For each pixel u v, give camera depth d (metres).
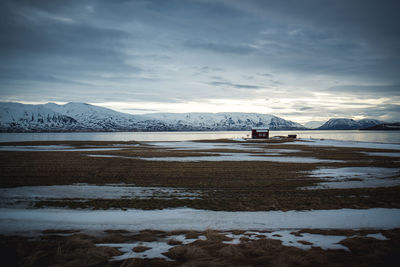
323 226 10.22
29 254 7.48
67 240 8.45
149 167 27.59
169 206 13.07
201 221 10.81
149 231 9.53
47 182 19.05
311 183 19.64
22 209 12.17
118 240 8.64
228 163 31.44
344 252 7.75
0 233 9.12
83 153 43.69
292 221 10.83
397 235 9.00
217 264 6.96
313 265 6.96
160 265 6.93
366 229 9.84
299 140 88.62
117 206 12.92
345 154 44.50
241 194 16.00
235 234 9.33
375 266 6.89
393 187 18.16
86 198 14.53
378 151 50.31
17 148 56.12
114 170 25.33
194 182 19.80
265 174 23.61
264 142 82.44
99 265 6.92
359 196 15.39
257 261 7.23
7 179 19.89
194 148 58.66
